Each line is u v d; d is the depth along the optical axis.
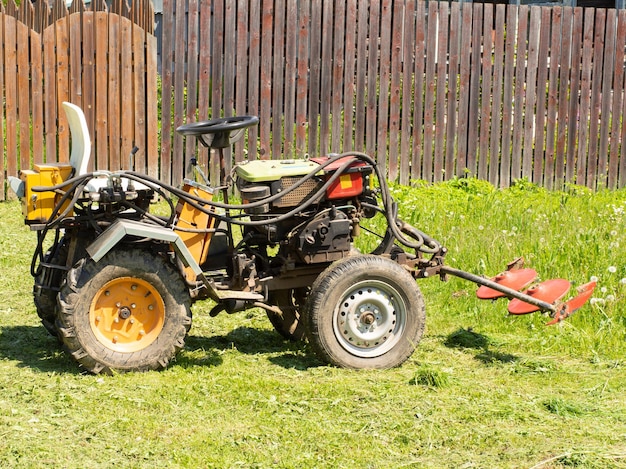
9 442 5.19
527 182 13.16
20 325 7.52
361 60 12.51
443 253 7.09
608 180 13.59
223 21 12.10
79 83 11.84
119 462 5.00
